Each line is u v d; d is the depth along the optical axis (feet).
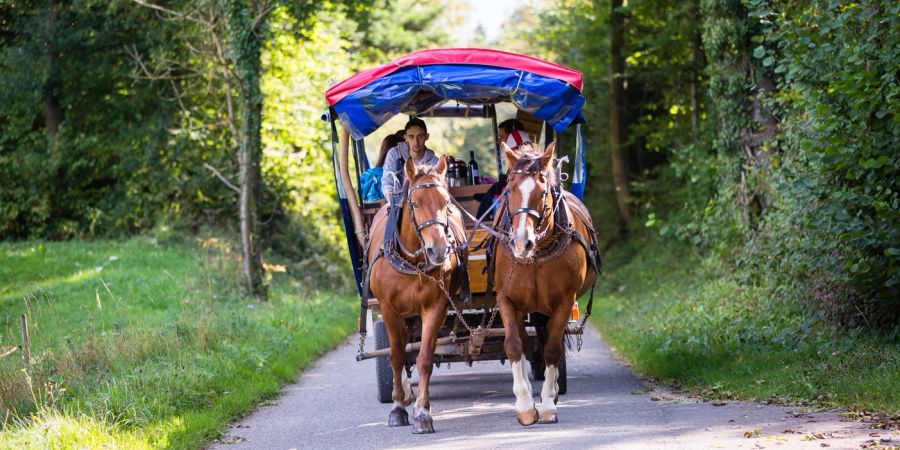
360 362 44.73
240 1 60.59
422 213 25.40
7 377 28.86
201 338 38.93
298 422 29.78
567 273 27.04
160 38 78.48
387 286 27.20
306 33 83.87
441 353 32.40
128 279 60.80
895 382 26.18
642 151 107.24
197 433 26.71
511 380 38.96
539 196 25.52
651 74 91.50
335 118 31.45
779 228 39.11
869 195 31.48
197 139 80.94
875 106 30.78
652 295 68.64
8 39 83.71
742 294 47.16
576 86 30.07
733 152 57.93
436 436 26.17
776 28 40.29
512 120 34.24
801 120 37.91
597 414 28.43
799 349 33.40
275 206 77.51
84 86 82.64
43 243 78.33
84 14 79.97
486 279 29.89
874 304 33.01
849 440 21.74
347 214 32.58
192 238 77.51
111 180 87.51
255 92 61.87
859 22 32.50
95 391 29.73
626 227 100.42
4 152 85.76
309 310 59.88
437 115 38.78
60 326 44.65
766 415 25.90
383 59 122.21
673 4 86.48
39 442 23.24
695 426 25.02
